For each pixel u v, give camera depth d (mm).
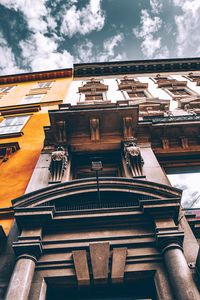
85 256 6059
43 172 9391
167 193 7086
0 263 6344
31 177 9164
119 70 24531
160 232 6289
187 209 8586
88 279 5797
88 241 6461
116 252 6129
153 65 24547
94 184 7488
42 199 7168
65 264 6082
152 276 5938
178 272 5418
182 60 25016
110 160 10453
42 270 6008
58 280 5934
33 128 13875
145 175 8742
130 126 10477
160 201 6758
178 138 10930
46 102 17453
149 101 15516
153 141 10938
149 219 6820
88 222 6777
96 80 23062
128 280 6000
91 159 10508
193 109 14727
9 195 9023
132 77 23500
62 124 10312
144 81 21922
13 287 5281
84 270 5879
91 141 10531
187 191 9305
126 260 6070
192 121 10859
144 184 7348
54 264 6102
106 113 10297
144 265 5984
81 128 10617
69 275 5887
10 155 11406
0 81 24625
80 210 6785
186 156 10555
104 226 6777
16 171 10305
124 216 6758
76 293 6082
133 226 6793
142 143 10625
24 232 6461
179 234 6191
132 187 7359
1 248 6750
